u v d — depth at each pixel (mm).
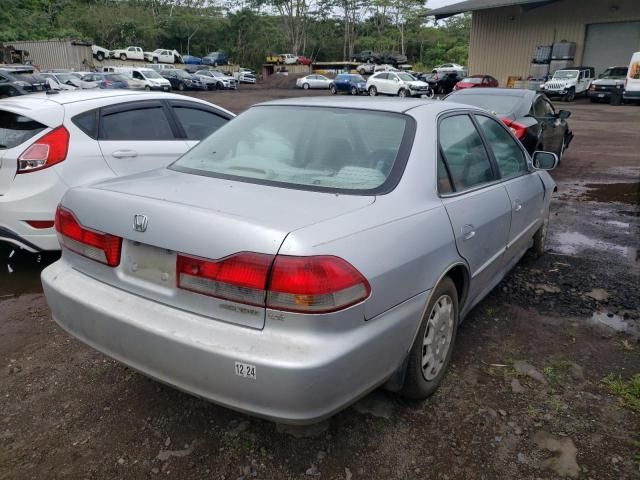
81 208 2592
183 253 2205
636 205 7477
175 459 2459
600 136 15828
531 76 35688
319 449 2523
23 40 54281
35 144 4344
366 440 2586
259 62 79688
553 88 30953
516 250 4160
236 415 2760
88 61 49188
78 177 4512
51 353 3361
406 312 2432
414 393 2750
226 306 2133
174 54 57062
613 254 5328
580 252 5383
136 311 2338
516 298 4246
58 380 3066
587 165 10875
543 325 3787
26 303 4105
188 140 5523
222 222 2141
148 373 2336
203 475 2367
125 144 4906
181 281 2229
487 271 3469
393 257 2314
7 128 4543
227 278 2090
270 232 2068
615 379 3102
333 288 2043
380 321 2277
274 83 50906
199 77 42594
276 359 2000
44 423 2701
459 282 3105
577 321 3854
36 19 61000
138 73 34938
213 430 2650
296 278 2004
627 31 32625
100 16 69438
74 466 2416
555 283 4547
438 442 2580
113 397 2912
